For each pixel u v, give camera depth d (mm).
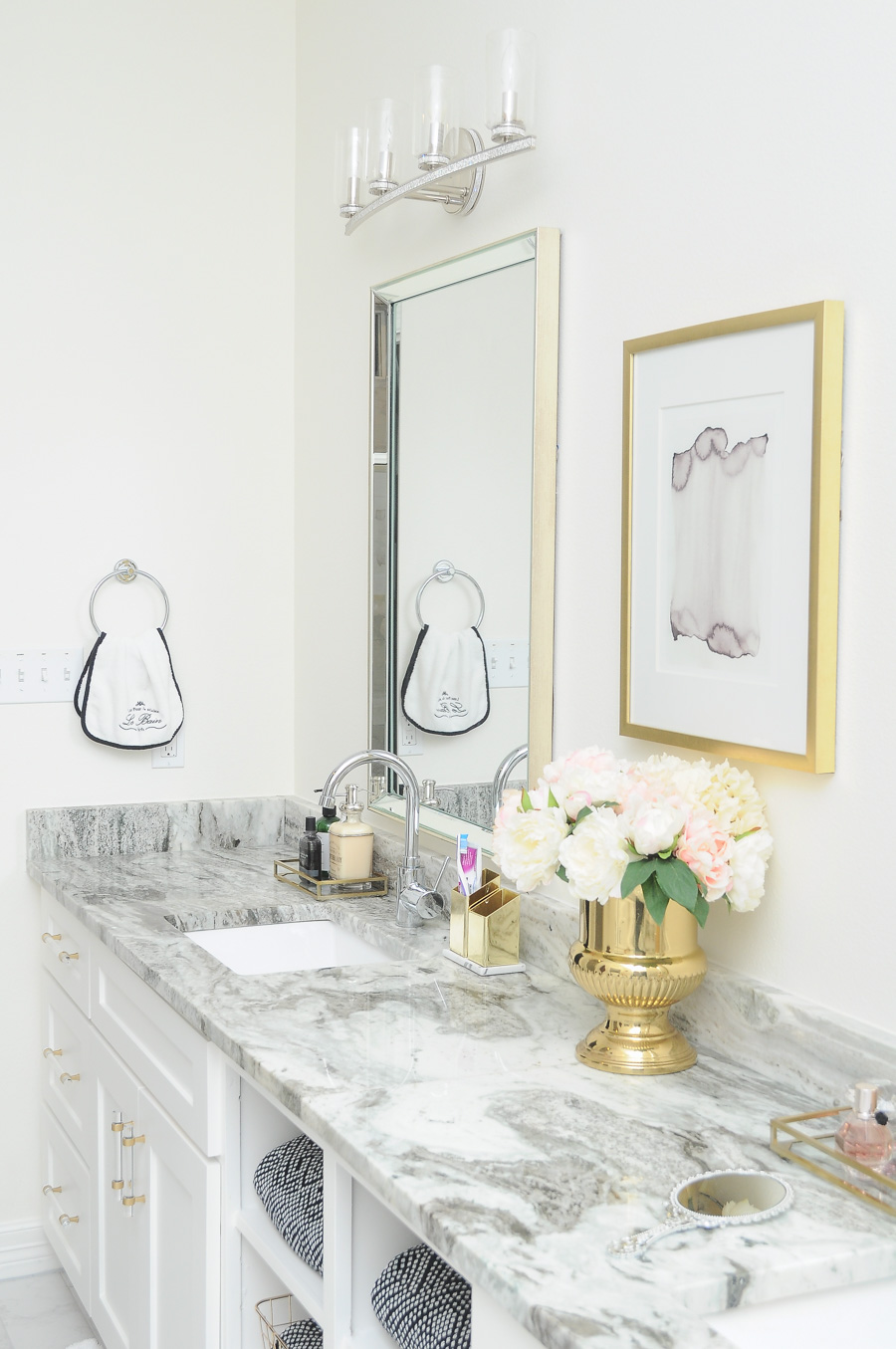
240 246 2729
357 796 2305
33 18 2508
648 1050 1404
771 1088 1353
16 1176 2631
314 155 2666
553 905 1791
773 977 1416
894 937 1251
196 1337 1697
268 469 2783
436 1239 1039
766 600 1371
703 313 1494
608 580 1698
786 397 1332
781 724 1355
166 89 2637
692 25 1501
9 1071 2605
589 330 1722
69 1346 2340
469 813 2014
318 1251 1435
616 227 1655
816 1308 1011
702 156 1489
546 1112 1271
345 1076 1361
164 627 2689
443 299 2074
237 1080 1625
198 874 2447
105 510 2617
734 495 1416
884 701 1251
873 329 1251
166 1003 1782
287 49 2756
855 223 1269
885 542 1244
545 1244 1004
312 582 2713
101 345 2600
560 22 1773
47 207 2537
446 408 2068
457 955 1826
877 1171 1098
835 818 1318
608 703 1704
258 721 2799
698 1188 1093
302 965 2201
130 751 2668
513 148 1727
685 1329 892
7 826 2564
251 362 2752
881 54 1232
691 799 1375
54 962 2475
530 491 1810
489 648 1937
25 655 2557
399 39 2270
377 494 2330
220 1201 1643
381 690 2336
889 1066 1227
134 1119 1966
